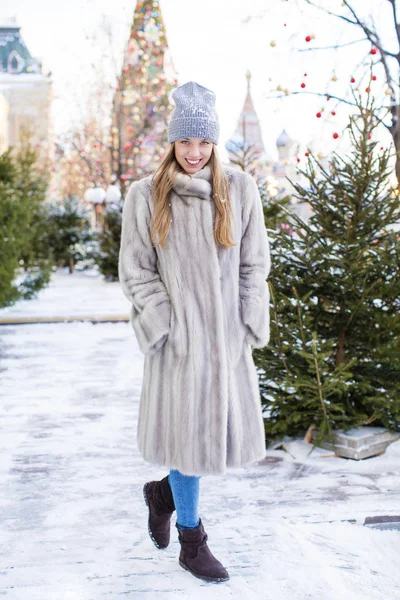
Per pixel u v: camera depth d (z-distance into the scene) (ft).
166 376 7.43
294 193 13.65
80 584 7.36
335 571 7.55
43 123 146.30
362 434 11.71
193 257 7.34
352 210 12.21
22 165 46.60
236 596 7.06
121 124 61.26
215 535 8.55
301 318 11.84
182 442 7.16
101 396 16.39
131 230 7.64
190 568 7.46
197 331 7.26
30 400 16.01
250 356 7.80
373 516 8.93
